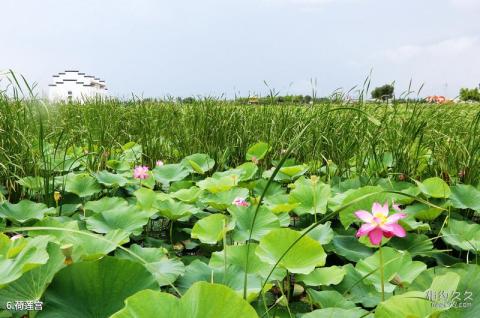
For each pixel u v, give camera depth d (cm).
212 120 468
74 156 404
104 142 455
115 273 139
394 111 408
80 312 131
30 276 145
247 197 303
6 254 162
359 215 142
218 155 432
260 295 180
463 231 241
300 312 183
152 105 601
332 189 317
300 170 346
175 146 468
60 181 310
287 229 169
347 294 183
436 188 281
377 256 195
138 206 262
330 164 382
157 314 112
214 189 291
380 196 244
